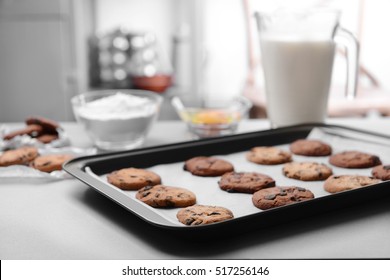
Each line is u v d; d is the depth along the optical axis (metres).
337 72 3.09
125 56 2.88
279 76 1.34
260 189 0.96
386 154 1.18
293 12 1.30
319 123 1.35
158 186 0.96
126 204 0.82
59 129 1.33
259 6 3.17
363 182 0.97
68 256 0.74
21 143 1.26
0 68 2.73
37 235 0.81
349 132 1.31
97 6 3.08
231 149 1.22
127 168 1.07
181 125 1.52
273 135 1.28
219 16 3.21
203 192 0.97
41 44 2.69
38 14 2.65
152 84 2.77
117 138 1.24
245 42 3.23
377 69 3.20
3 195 0.98
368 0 3.12
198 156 1.18
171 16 3.07
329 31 1.31
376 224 0.83
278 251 0.74
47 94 2.76
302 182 1.03
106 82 2.90
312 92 1.34
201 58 2.99
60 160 1.12
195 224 0.79
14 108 2.78
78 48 2.70
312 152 1.19
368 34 3.16
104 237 0.80
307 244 0.76
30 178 1.07
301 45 1.31
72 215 0.89
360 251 0.74
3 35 2.68
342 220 0.85
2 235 0.81
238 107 1.47
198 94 2.97
